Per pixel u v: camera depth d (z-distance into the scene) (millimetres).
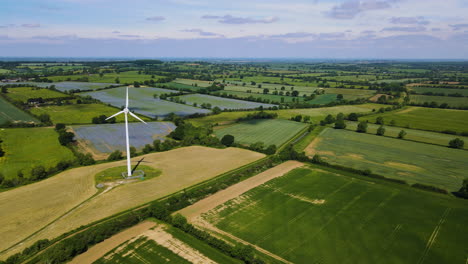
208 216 54000
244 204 58781
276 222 52188
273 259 42250
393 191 65688
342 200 61156
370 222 52875
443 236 49031
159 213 52062
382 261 42594
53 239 44938
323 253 44000
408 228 51219
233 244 45438
